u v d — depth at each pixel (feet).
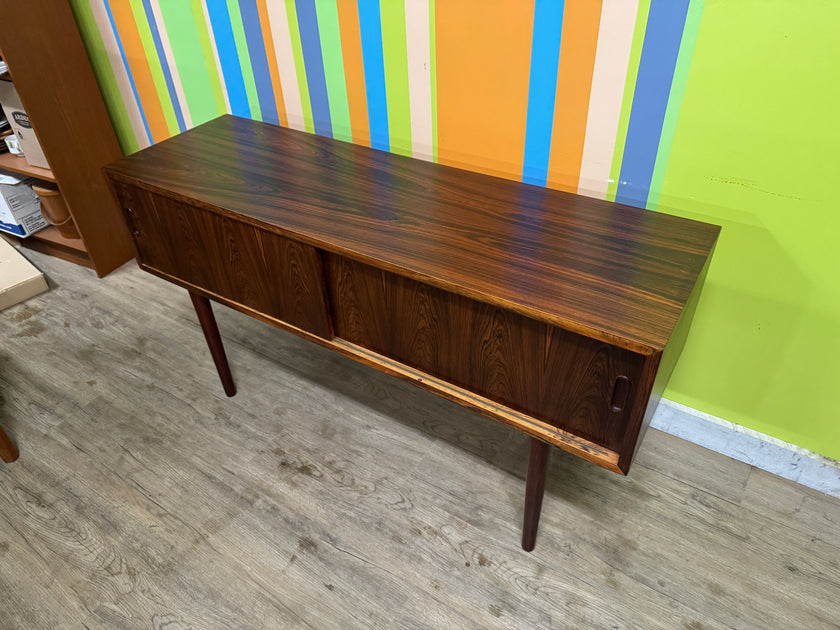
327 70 5.57
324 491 5.47
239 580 4.83
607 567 4.84
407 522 5.21
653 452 5.74
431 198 4.48
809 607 4.55
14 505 5.41
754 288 4.67
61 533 5.18
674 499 5.32
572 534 5.08
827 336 4.59
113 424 6.15
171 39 6.43
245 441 5.94
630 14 3.97
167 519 5.27
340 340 4.67
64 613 4.64
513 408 3.99
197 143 5.41
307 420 6.14
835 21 3.43
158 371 6.76
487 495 5.41
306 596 4.72
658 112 4.27
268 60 5.88
